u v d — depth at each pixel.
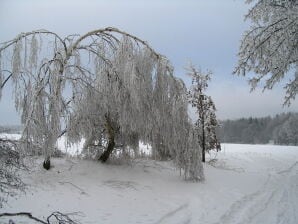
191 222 10.09
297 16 16.08
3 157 9.21
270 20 17.97
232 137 102.12
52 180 12.41
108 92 13.98
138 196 12.27
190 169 15.12
